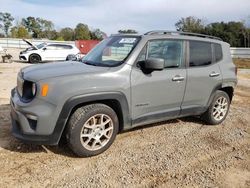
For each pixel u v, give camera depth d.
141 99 4.75
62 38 61.50
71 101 4.04
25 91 4.18
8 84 9.88
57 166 4.09
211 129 5.98
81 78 4.16
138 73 4.65
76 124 4.13
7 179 3.71
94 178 3.86
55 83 4.00
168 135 5.48
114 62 4.67
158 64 4.54
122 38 5.14
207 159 4.63
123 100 4.51
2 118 5.79
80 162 4.24
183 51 5.36
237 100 9.16
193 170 4.26
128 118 4.66
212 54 5.92
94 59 5.02
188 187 3.82
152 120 5.06
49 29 69.31
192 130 5.82
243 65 29.41
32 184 3.65
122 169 4.13
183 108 5.47
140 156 4.55
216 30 61.62
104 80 4.31
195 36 5.71
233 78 6.29
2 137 4.87
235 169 4.37
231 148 5.12
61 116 4.02
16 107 4.12
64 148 4.60
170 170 4.21
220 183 3.96
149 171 4.14
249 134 5.88
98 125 4.34
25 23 68.38
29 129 4.02
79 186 3.66
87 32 64.00
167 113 5.22
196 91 5.58
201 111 5.86
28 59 19.89
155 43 4.95
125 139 5.15
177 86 5.21
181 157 4.62
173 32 5.38
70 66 4.60
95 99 4.23
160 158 4.54
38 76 4.10
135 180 3.89
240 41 61.19
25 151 4.43
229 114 7.17
